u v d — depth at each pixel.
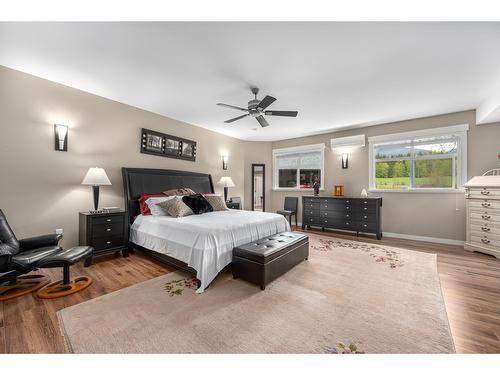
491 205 3.32
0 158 2.56
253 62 2.45
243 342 1.48
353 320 1.73
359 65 2.49
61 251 2.38
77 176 3.19
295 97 3.38
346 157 5.34
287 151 6.35
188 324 1.67
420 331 1.59
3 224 2.21
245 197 6.49
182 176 4.55
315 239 4.45
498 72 2.61
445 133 4.11
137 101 3.62
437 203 4.23
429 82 2.89
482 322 1.71
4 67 2.57
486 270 2.76
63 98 3.03
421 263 3.02
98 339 1.50
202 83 2.96
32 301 1.99
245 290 2.24
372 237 4.66
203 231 2.39
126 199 3.54
